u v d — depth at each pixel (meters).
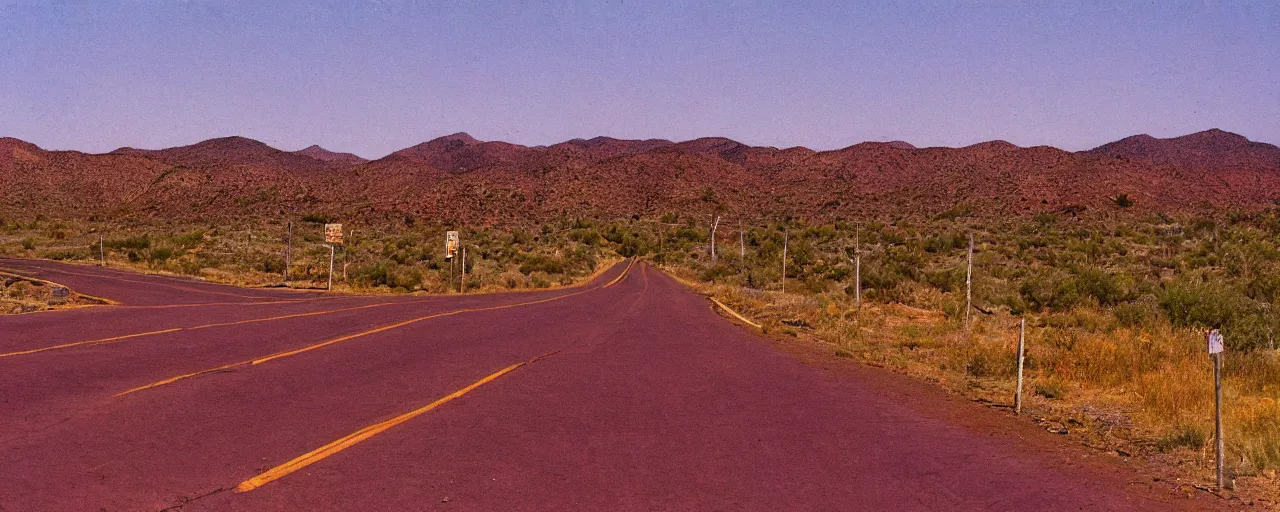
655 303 32.12
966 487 7.33
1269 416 10.02
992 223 137.12
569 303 30.31
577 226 145.00
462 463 7.48
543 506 6.40
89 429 8.15
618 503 6.54
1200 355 15.65
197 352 13.61
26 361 12.05
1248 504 7.10
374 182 181.38
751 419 9.80
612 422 9.38
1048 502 6.99
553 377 12.40
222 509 6.07
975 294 36.44
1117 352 15.15
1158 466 8.25
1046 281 34.25
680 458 7.92
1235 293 23.64
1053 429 9.82
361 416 9.24
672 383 12.18
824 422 9.77
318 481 6.80
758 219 169.62
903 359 15.43
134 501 6.16
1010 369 13.91
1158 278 51.28
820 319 23.03
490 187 180.75
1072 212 150.12
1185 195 178.25
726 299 35.00
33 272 37.03
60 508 5.94
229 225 129.50
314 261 66.25
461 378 12.01
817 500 6.80
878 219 159.88
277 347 14.53
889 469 7.81
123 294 26.78
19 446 7.46
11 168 163.38
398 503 6.34
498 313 23.62
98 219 149.00
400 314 21.98
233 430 8.36
